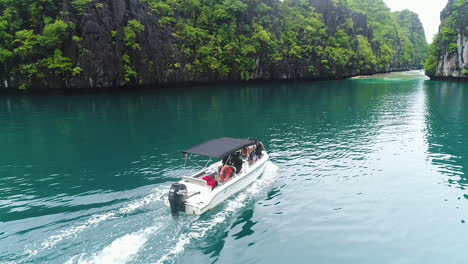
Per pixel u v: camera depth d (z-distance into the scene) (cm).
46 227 1292
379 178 1888
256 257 1189
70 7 5488
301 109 4250
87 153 2300
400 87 7362
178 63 6862
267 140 2664
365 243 1288
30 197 1582
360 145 2525
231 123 3325
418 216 1484
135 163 2075
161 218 1359
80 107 4275
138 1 6475
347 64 10650
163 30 6819
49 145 2506
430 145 2523
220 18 7931
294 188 1741
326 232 1352
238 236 1302
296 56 9206
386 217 1474
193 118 3581
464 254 1229
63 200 1538
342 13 11275
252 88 7250
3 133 2888
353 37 11419
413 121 3425
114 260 1118
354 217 1468
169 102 4803
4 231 1266
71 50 5494
